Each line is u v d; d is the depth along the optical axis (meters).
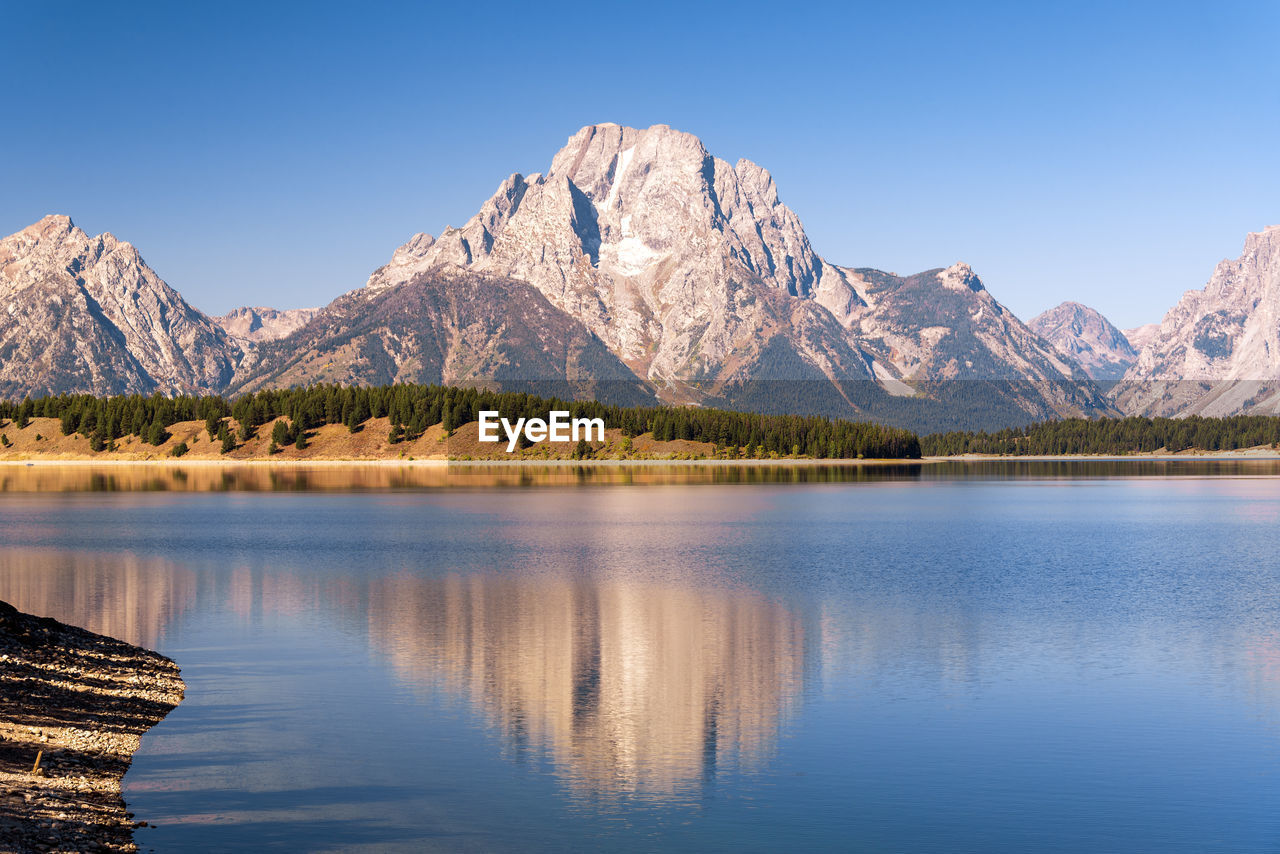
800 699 44.06
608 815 30.33
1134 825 30.23
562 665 50.25
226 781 32.34
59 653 46.25
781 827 29.70
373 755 35.56
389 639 56.38
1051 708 42.81
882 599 72.56
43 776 30.88
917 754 36.56
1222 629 60.97
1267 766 35.50
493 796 31.77
